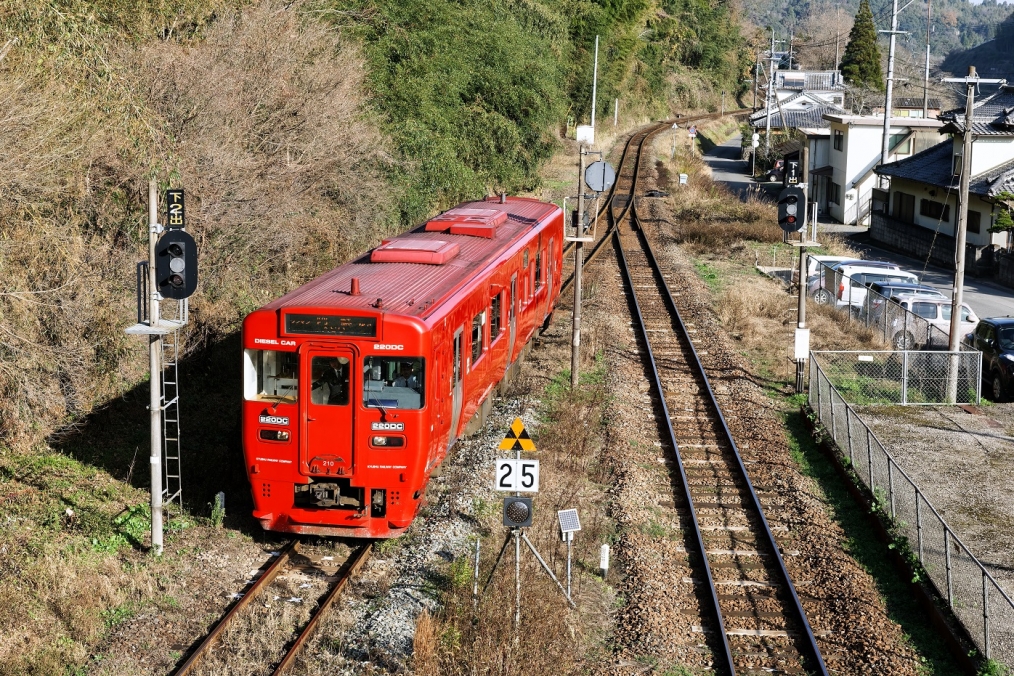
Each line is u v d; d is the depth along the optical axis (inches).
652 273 1258.6
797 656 414.0
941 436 707.4
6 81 504.7
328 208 908.6
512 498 424.8
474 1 1599.4
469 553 479.5
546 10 2358.5
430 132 1186.0
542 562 443.2
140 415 645.9
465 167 1331.2
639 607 443.2
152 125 583.8
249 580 457.4
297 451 475.5
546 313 888.3
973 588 464.8
